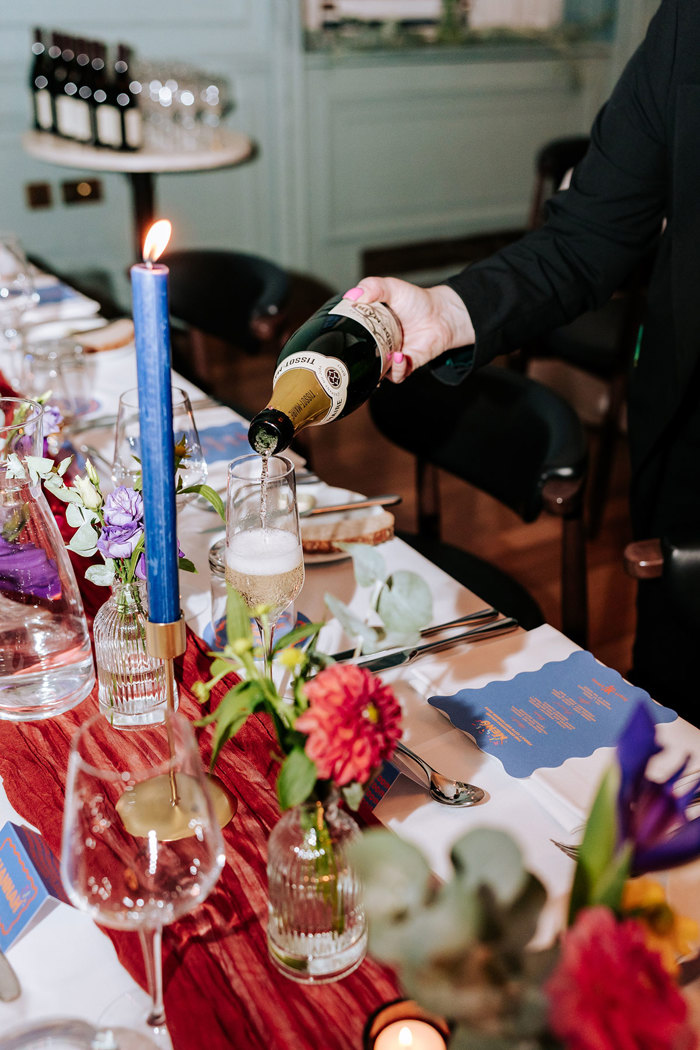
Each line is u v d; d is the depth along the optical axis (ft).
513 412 4.76
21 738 2.75
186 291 7.55
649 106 4.01
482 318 3.92
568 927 1.44
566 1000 1.32
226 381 11.91
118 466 3.64
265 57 12.21
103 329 5.81
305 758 1.79
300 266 13.64
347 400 3.21
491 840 1.42
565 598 4.76
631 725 1.41
